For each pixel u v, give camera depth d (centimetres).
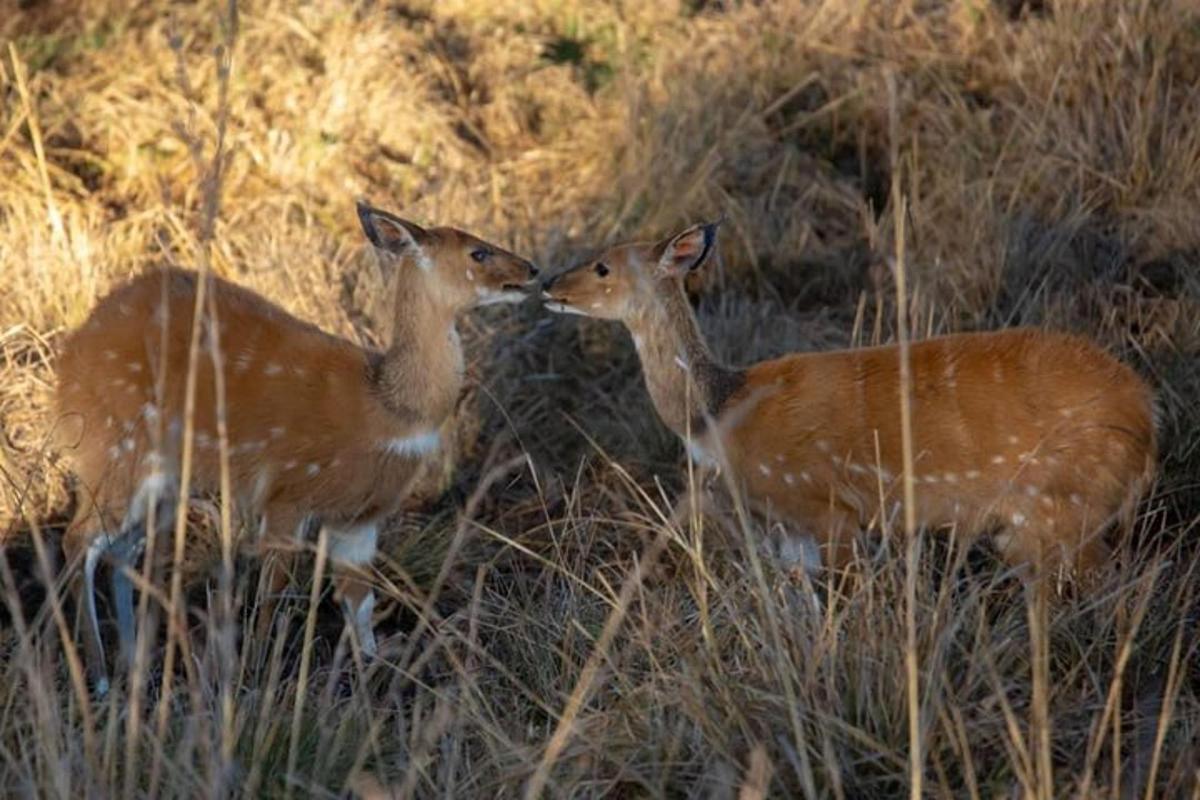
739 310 1911
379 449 1466
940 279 1864
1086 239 1903
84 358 1438
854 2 2266
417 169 2138
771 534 1486
